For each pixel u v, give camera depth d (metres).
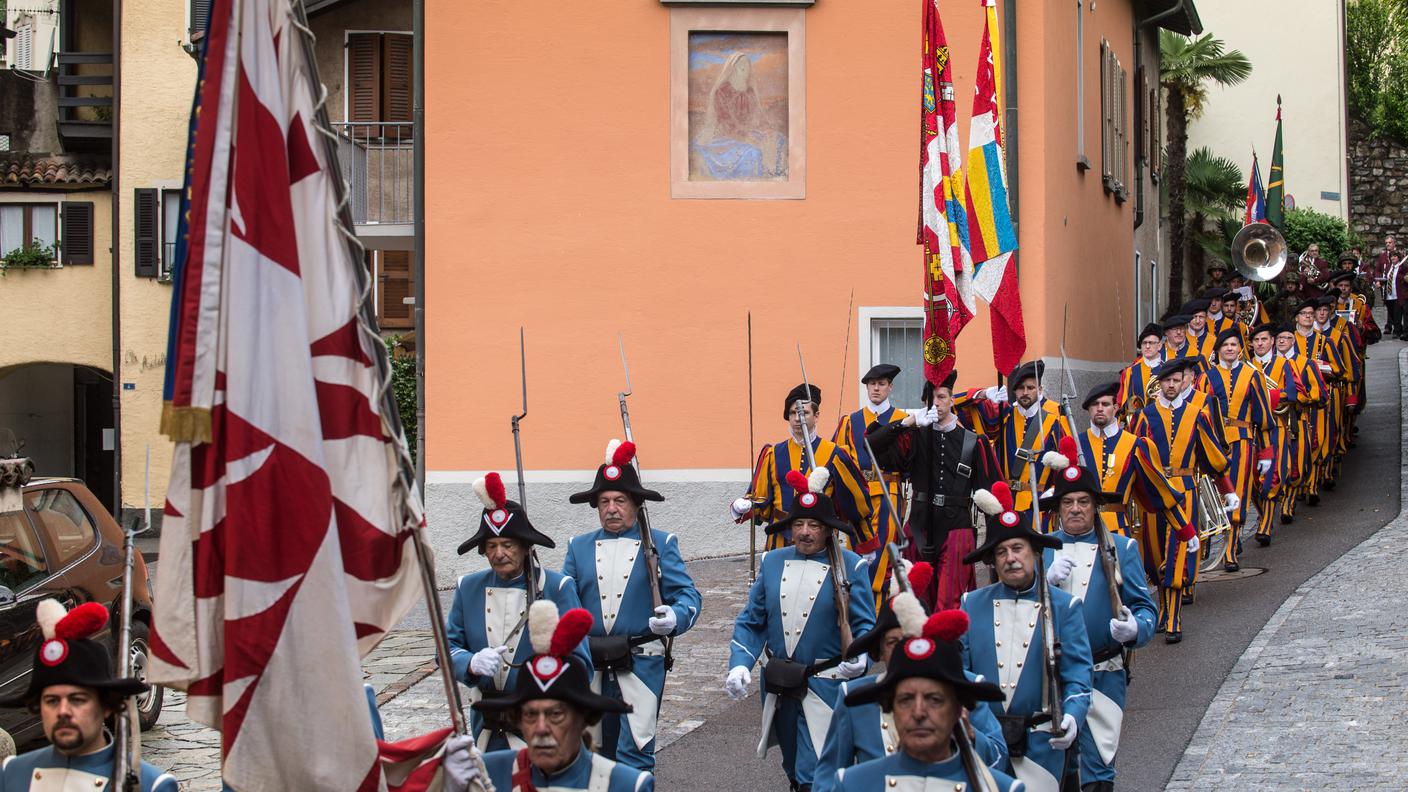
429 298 17.72
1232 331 16.02
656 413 17.61
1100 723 7.86
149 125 26.28
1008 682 6.98
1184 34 27.75
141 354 26.19
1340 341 19.75
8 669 9.30
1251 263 23.67
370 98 22.89
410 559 5.03
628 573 8.56
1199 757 8.88
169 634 4.80
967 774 5.14
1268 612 12.67
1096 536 8.26
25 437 29.48
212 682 4.84
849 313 16.88
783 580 7.91
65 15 27.69
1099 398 11.59
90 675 5.20
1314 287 26.72
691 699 11.27
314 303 5.01
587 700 5.25
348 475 5.00
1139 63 25.69
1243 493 15.54
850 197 17.61
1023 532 7.00
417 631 14.75
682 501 17.55
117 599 10.63
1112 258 22.78
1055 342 18.17
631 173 17.67
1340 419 19.44
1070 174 19.30
